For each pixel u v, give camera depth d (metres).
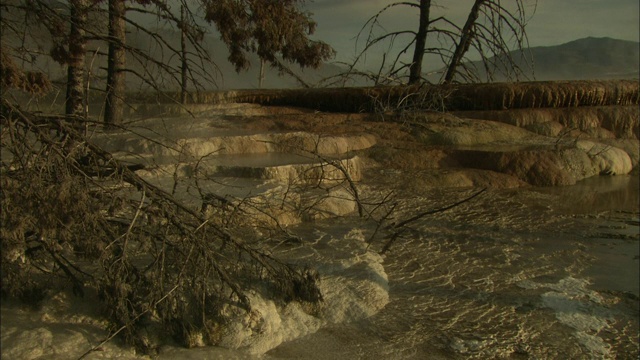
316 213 7.91
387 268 6.47
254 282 4.90
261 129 13.32
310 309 5.08
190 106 14.63
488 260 7.18
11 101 4.32
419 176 11.22
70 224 3.95
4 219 3.79
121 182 4.62
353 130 13.67
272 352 4.44
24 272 4.07
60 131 4.56
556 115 15.31
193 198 6.89
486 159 12.33
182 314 4.27
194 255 4.53
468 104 15.91
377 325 5.10
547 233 8.66
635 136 15.41
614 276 7.04
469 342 4.96
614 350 5.11
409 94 15.56
